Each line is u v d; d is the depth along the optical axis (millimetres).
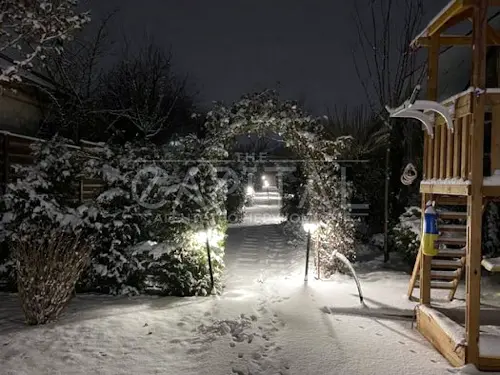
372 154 12398
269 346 4816
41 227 6773
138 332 5160
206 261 7008
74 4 6426
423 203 5801
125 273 6941
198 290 6855
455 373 4207
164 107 20562
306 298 6590
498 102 4316
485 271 8789
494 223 8953
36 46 6770
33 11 6023
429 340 5090
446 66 12094
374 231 12219
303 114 7719
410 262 9203
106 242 6984
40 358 4434
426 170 5801
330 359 4508
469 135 4426
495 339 4527
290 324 5488
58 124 12320
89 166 7023
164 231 7035
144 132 17422
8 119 9992
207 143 7285
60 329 5211
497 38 5742
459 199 6070
